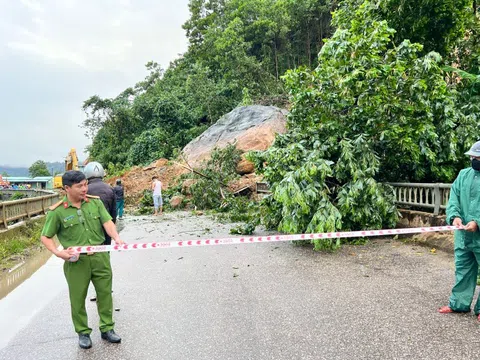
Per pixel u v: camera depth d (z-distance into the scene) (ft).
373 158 25.58
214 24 130.93
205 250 25.84
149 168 74.38
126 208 61.67
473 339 11.60
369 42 25.99
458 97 31.73
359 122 27.86
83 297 12.10
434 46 35.47
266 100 82.53
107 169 94.02
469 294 13.32
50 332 13.44
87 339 12.23
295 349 11.41
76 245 11.93
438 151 27.66
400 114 26.94
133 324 13.84
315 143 26.50
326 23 118.42
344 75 26.11
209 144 71.31
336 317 13.62
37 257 27.37
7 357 11.69
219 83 109.09
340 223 22.89
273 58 121.29
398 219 25.89
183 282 18.75
